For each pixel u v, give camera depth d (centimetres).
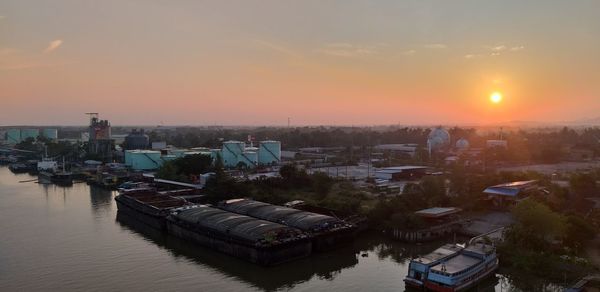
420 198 13875
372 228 12688
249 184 17600
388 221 12331
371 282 9069
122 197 15988
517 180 17112
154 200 15550
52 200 17988
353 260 10475
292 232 10519
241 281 9044
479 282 8681
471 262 8738
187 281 8969
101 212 15662
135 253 10800
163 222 12925
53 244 11419
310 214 11994
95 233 12675
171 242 11888
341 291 8588
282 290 8600
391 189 17638
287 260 10038
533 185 16175
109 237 12269
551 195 14412
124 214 15375
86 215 15112
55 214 15175
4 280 8812
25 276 9050
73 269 9538
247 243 10031
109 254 10669
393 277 9344
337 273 9594
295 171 18900
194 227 11694
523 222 10312
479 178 16500
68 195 19350
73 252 10762
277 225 10756
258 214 12475
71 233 12594
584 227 10738
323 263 10244
